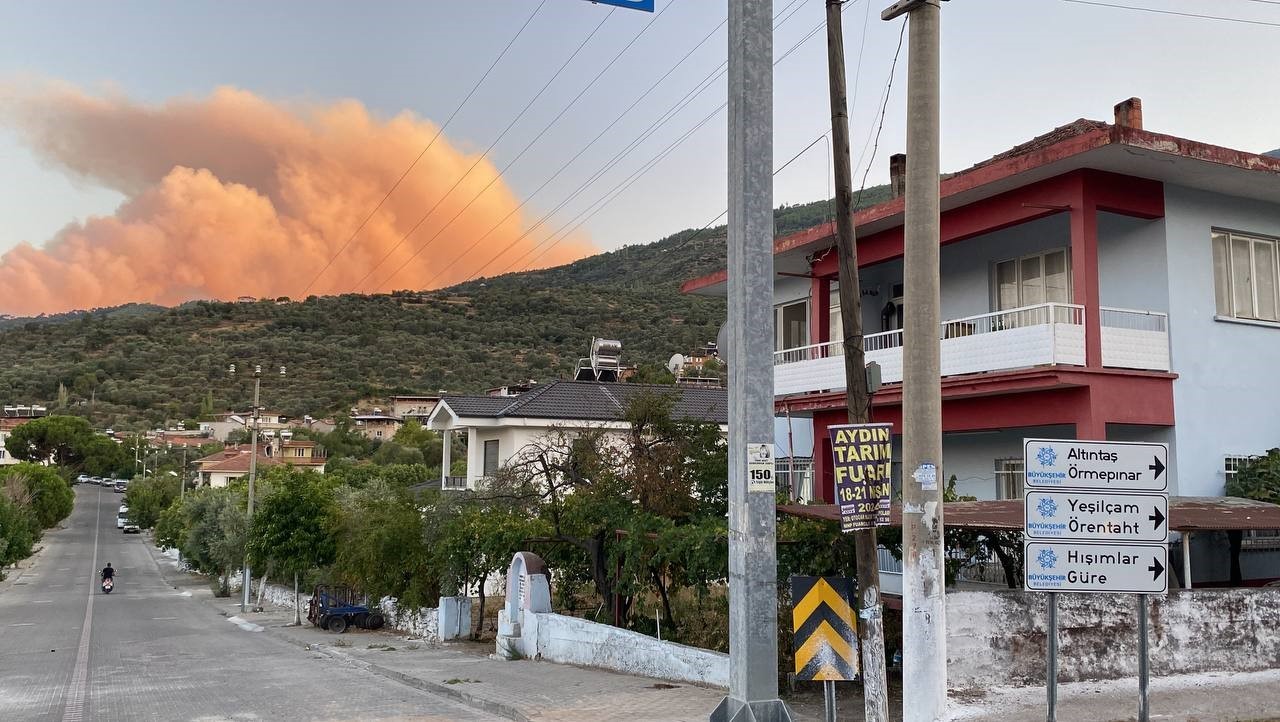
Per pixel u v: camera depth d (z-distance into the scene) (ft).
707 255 388.57
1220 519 35.68
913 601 28.78
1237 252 53.67
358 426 416.26
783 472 79.15
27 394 526.98
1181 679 34.17
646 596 61.41
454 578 78.89
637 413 60.70
